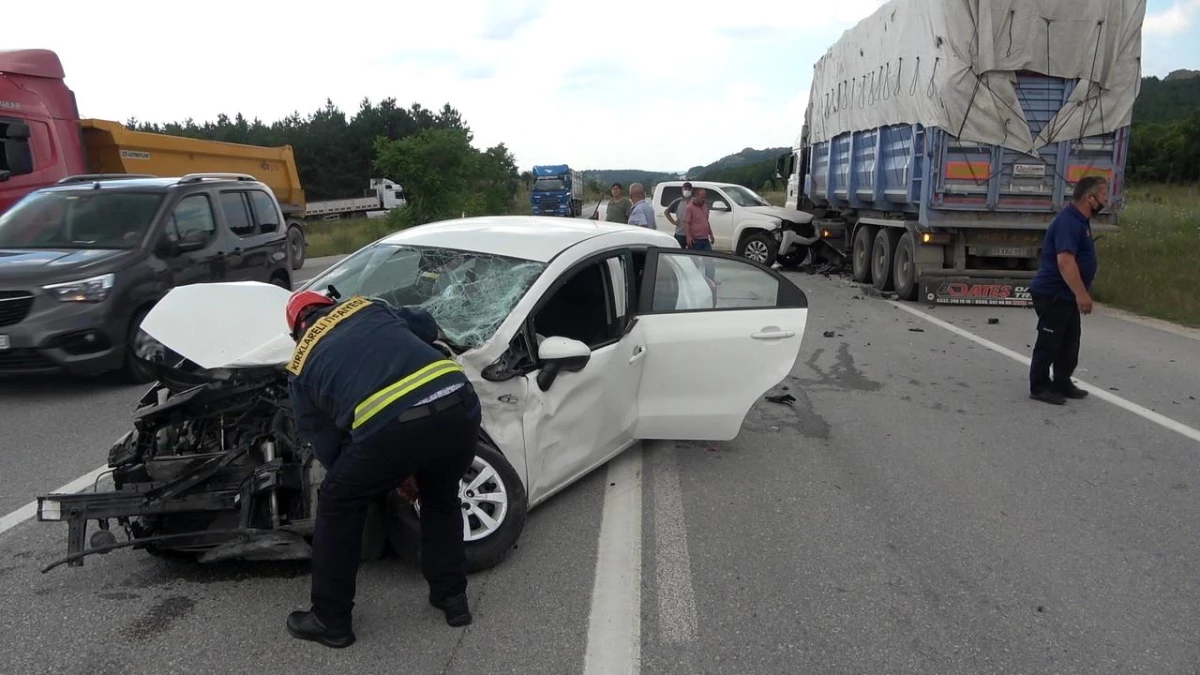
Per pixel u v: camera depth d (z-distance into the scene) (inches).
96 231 303.6
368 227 1334.9
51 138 474.9
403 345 126.4
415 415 122.3
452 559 135.9
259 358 147.9
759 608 145.2
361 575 154.0
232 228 354.6
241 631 134.5
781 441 238.8
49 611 139.4
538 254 183.0
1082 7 435.8
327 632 129.5
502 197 1755.7
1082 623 142.6
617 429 195.9
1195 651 134.7
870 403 281.9
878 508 191.0
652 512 185.6
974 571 160.9
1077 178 461.1
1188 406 280.7
